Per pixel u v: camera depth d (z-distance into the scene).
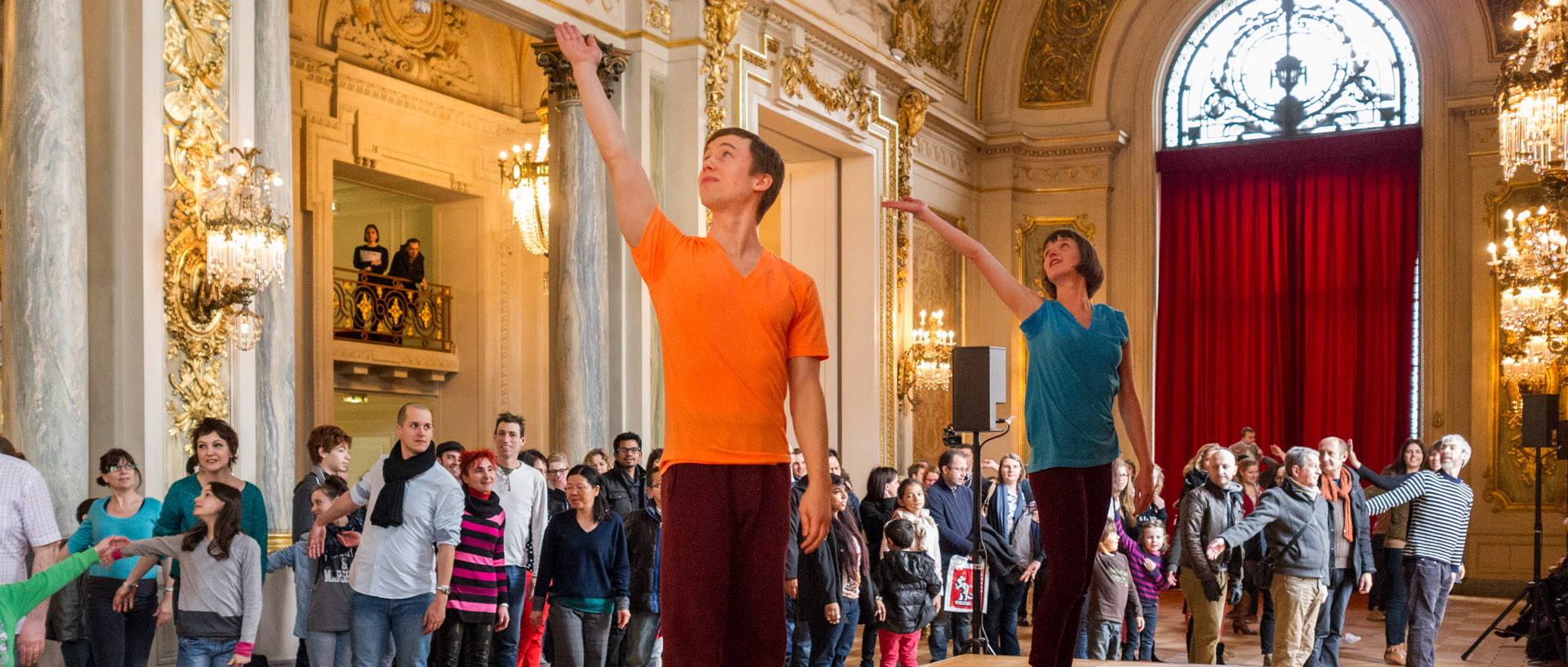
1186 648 11.17
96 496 7.27
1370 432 16.53
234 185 7.68
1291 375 17.12
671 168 11.70
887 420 15.28
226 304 7.67
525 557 7.74
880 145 15.28
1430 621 9.02
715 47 11.89
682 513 2.22
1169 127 18.20
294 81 12.59
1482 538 15.77
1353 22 17.20
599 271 10.95
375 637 5.93
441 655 6.55
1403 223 16.62
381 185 14.25
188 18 7.68
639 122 11.38
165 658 7.28
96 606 6.26
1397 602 10.12
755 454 2.24
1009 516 9.74
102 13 7.44
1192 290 17.72
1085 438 3.62
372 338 14.11
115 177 7.39
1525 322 14.19
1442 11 16.41
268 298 8.21
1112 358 3.62
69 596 6.50
